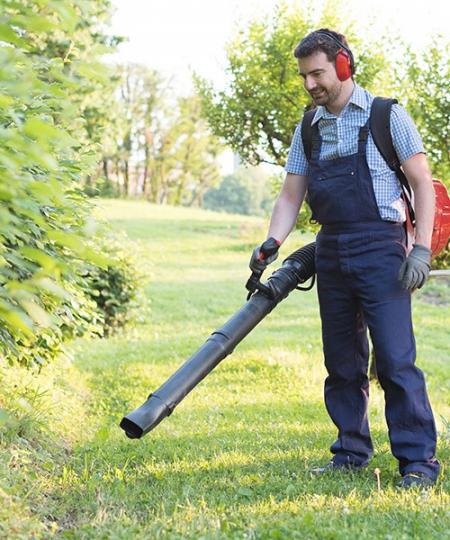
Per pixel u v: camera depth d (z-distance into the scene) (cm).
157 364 984
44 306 414
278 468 431
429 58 875
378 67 907
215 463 442
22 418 458
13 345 398
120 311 1274
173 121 6444
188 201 6869
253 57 929
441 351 1273
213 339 371
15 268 342
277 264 2438
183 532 304
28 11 178
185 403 723
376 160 385
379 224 385
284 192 430
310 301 1870
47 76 240
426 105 876
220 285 2188
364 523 312
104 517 327
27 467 396
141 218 3988
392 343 382
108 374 887
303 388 816
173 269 2511
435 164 877
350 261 388
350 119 388
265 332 1369
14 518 300
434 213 388
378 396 792
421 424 386
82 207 389
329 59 384
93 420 599
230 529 307
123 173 6391
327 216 393
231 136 956
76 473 417
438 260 869
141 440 520
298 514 329
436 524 313
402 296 387
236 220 4128
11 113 216
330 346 414
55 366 720
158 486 390
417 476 378
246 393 787
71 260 411
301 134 407
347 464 421
